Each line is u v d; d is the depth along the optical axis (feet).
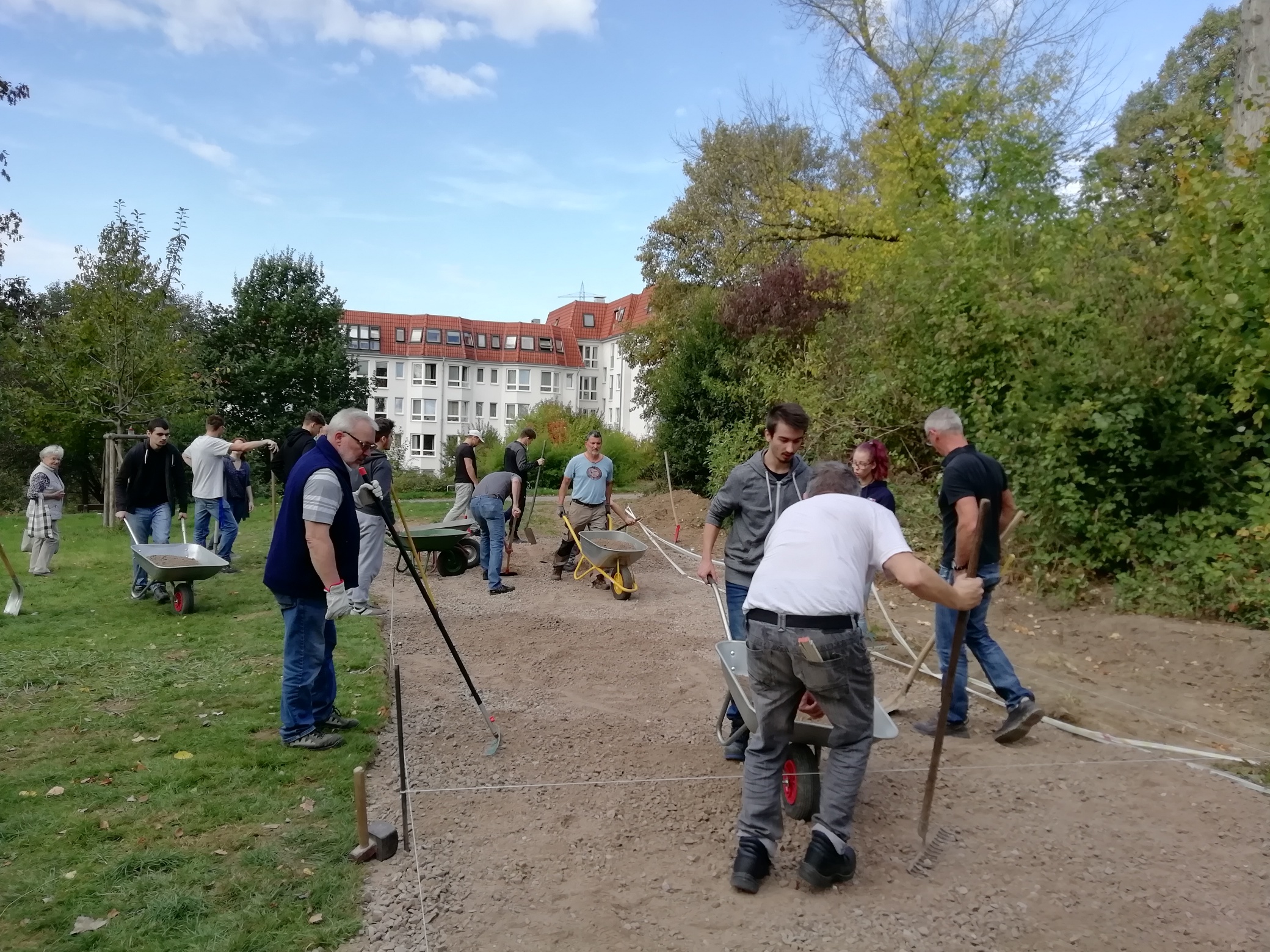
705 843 12.41
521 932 10.17
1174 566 25.58
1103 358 26.76
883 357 37.99
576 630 25.64
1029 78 46.03
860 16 53.36
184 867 11.41
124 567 36.11
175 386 58.80
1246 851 12.21
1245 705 18.95
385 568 37.17
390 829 12.00
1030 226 33.96
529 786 14.19
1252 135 26.25
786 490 15.62
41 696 18.62
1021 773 14.93
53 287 113.60
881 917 10.55
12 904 10.50
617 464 92.53
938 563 31.24
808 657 10.69
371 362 205.46
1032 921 10.48
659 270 101.09
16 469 98.58
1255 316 23.30
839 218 52.65
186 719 17.25
